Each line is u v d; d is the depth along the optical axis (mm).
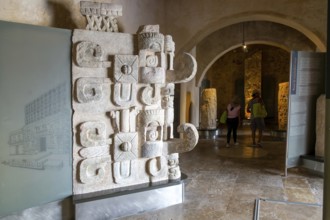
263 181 4145
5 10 2689
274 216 2979
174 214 3043
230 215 3014
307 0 5000
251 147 6707
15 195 2520
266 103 13266
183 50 5543
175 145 3293
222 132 9352
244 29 8602
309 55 4566
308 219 2912
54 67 2732
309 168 4570
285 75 12828
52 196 2752
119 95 3021
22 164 2557
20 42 2514
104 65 2951
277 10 5125
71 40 2834
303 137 4668
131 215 3023
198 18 5449
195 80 9016
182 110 7027
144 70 3117
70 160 2873
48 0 3062
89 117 2932
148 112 3133
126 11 4090
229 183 4051
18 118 2520
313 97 4727
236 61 13430
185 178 3461
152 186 3133
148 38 3051
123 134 3051
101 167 2988
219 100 13672
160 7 5367
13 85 2482
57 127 2770
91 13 2967
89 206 2828
